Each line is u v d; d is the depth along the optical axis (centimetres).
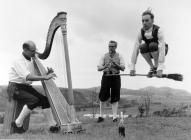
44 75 882
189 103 2183
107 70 1016
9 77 878
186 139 790
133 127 929
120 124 795
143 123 986
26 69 857
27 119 890
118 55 1021
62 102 860
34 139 749
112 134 814
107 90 1028
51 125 873
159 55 707
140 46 736
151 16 718
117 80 1023
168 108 1788
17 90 866
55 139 744
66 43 811
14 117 872
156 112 1353
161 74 703
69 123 828
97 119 1095
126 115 1395
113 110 1030
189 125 956
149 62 745
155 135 833
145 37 724
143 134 830
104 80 1027
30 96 865
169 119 1051
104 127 931
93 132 841
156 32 712
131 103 2198
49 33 842
